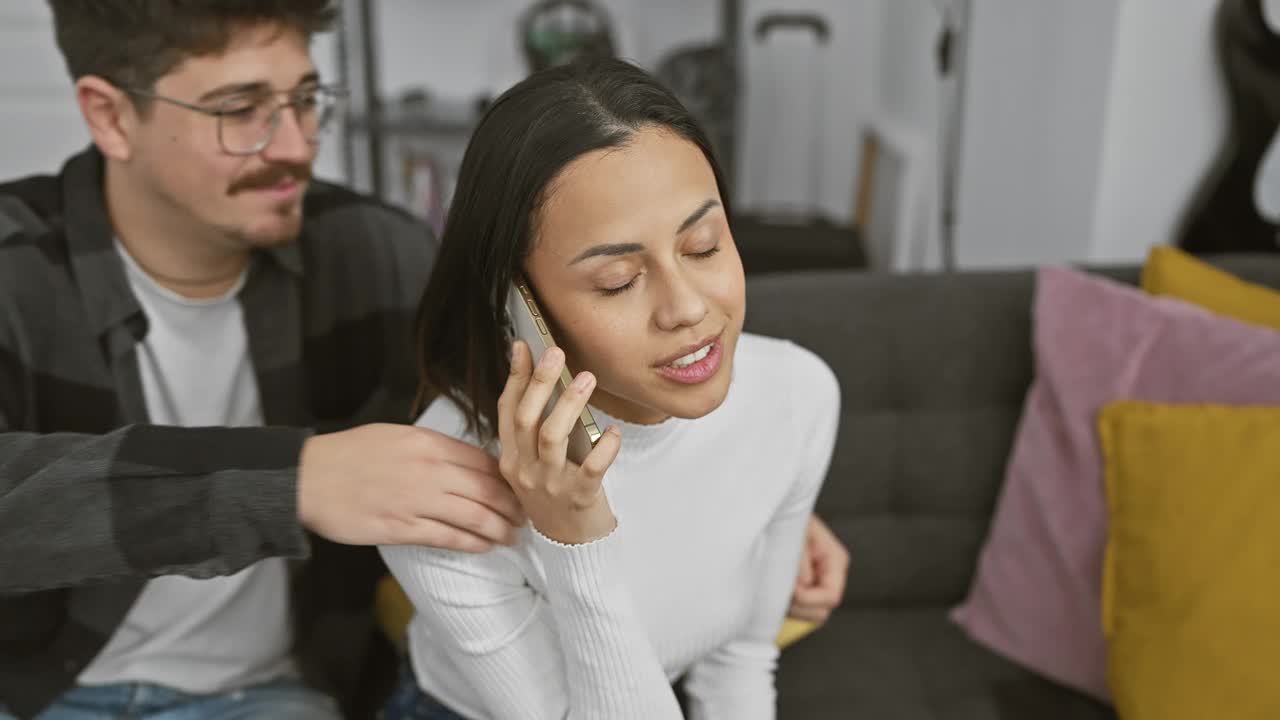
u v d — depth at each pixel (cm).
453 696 111
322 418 148
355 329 147
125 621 127
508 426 80
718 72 417
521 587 98
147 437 96
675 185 79
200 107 112
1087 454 148
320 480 91
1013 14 275
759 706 117
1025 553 154
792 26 446
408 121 404
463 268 88
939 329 166
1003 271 172
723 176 87
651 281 81
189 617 130
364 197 152
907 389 166
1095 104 226
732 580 109
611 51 432
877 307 166
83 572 94
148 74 111
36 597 119
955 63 315
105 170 126
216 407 136
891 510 168
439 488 88
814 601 125
